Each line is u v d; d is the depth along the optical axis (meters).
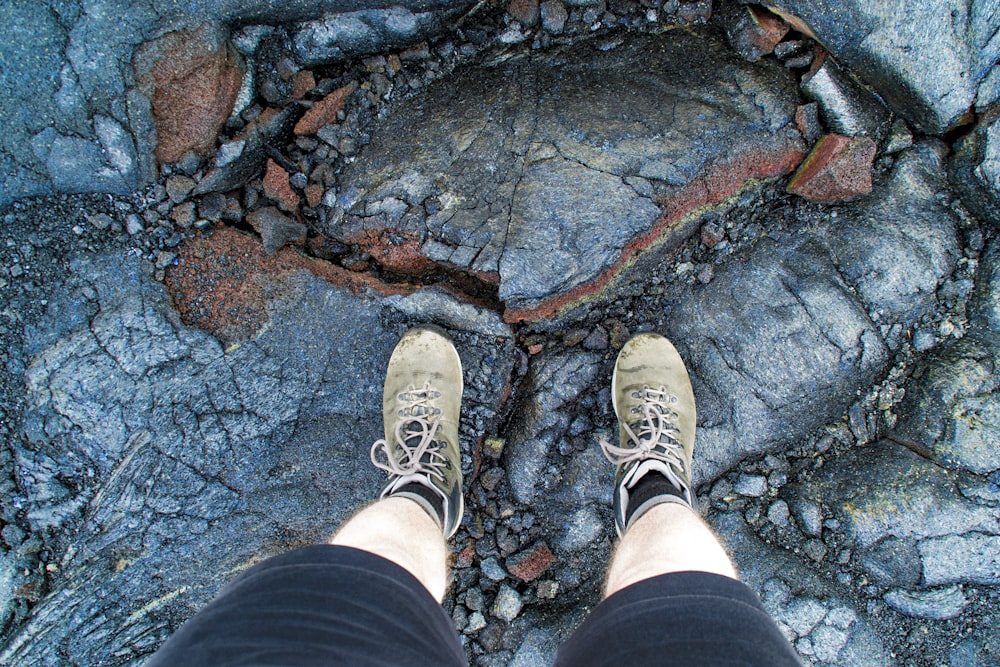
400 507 1.66
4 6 1.73
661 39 2.07
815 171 1.95
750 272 2.06
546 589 2.01
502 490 2.10
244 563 1.97
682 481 1.83
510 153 2.02
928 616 1.82
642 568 1.47
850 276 2.01
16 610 1.90
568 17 2.10
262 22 1.92
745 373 2.04
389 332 2.10
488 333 2.11
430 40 2.10
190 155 2.01
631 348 2.06
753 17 1.96
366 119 2.13
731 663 1.06
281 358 2.05
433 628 1.24
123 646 1.89
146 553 1.94
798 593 1.88
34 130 1.88
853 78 1.95
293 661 0.96
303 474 2.02
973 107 1.89
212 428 1.99
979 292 1.96
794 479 2.01
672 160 1.97
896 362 2.00
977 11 1.76
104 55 1.82
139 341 1.98
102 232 2.01
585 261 1.96
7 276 1.97
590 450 2.09
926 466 1.90
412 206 2.04
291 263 2.09
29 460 1.93
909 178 2.00
